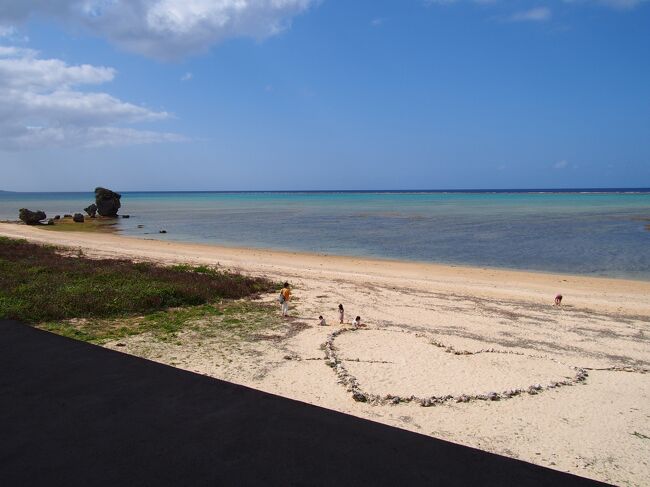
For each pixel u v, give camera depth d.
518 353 13.43
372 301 20.45
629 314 19.28
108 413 2.97
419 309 19.22
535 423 8.84
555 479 2.38
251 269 28.59
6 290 16.62
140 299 16.80
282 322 15.88
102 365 3.76
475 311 19.16
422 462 2.49
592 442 8.15
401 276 27.45
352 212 92.19
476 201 142.00
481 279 26.81
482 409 9.39
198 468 2.39
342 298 20.83
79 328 13.77
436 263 32.97
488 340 15.01
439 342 14.14
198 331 14.30
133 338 13.18
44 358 3.91
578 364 12.87
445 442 2.73
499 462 2.53
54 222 69.00
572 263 32.53
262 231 56.59
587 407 9.69
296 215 85.19
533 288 24.34
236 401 3.17
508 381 10.94
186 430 2.77
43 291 16.80
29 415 2.93
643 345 15.04
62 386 3.37
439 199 165.62
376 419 8.70
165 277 21.52
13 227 58.81
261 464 2.43
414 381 10.73
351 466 2.43
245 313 17.02
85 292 16.88
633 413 9.47
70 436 2.70
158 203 151.88
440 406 9.44
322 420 2.94
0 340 4.36
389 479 2.32
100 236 49.78
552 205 109.12
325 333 14.60
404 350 13.19
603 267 30.97
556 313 19.12
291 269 29.00
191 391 3.30
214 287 20.05
